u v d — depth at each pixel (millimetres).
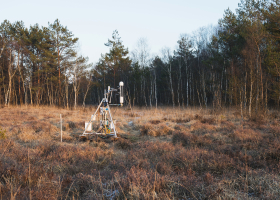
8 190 3207
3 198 2941
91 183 3834
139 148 6941
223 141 7484
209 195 3240
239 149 6207
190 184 3664
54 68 30125
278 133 7734
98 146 7391
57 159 5406
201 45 36406
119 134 9711
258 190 3479
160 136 9633
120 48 38281
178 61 34125
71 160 5371
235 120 13422
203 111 18828
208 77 27922
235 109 17453
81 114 18719
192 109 22219
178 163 5102
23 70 32000
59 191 3461
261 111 14117
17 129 9719
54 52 29781
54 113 19219
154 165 5082
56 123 12797
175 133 8820
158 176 3957
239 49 19484
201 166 4766
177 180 3891
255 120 12102
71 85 39812
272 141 6465
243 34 17203
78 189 3676
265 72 17750
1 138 7398
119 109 25156
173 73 34938
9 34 30594
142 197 3143
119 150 7129
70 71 30359
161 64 41469
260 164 4848
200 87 28375
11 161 4680
